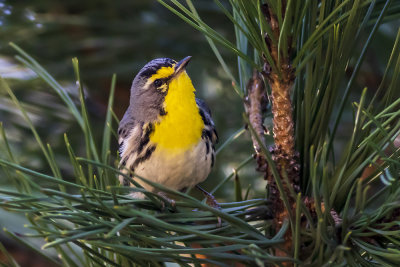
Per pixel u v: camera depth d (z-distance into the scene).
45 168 3.09
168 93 3.04
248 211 2.97
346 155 2.97
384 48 3.10
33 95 3.11
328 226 2.96
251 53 3.01
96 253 2.96
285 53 2.96
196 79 3.13
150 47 3.12
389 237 2.95
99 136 3.13
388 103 2.96
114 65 3.12
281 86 2.96
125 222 2.93
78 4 3.12
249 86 3.00
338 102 3.11
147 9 3.13
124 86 3.16
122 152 3.06
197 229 2.96
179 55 3.12
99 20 3.11
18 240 2.96
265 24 2.95
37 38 3.11
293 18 2.96
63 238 2.93
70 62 3.11
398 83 3.09
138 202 2.96
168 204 2.96
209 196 3.05
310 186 2.98
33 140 3.11
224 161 3.12
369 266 2.95
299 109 2.98
